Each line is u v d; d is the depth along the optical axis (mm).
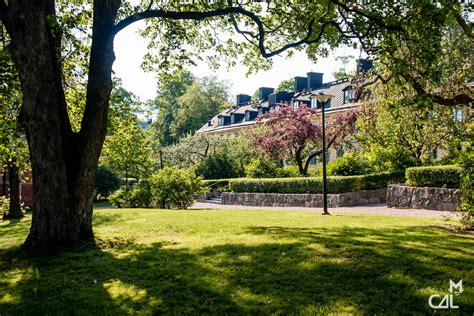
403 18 8125
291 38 11445
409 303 4246
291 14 10258
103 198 36625
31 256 6738
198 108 57156
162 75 12398
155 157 36344
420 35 8141
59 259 6488
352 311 4086
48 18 5996
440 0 7836
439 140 17688
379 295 4453
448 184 14508
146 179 20359
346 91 35312
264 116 26047
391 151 19422
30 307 4605
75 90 11938
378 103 18359
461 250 6070
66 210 7191
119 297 4793
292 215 12500
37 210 7105
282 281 4988
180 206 18250
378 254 5836
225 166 33125
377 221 10250
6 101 10461
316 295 4520
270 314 4137
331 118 24547
